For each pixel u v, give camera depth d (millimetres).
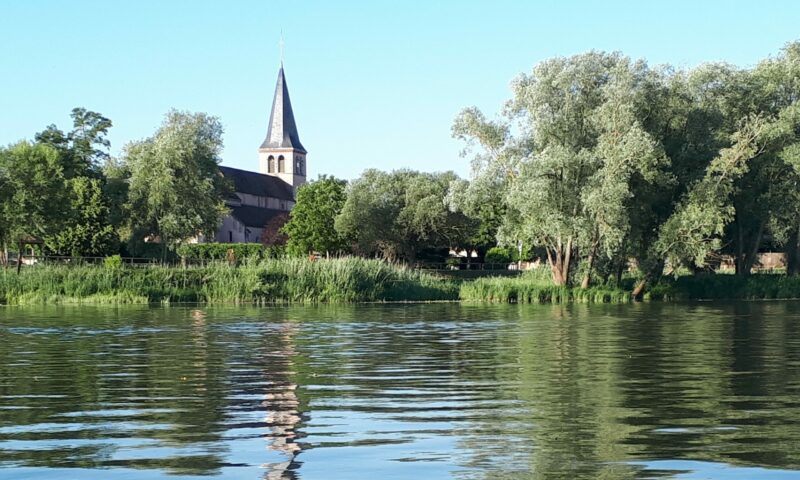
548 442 11367
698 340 25906
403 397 15062
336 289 50812
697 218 53281
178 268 52562
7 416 13297
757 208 60781
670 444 11219
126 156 81750
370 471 9945
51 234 67750
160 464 10266
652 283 57844
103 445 11266
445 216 88500
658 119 56688
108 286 49656
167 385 16531
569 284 57219
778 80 60406
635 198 56219
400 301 51531
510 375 17922
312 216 92062
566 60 55594
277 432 12062
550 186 53781
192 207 75500
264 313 39531
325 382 16953
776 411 13508
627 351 22672
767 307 46188
